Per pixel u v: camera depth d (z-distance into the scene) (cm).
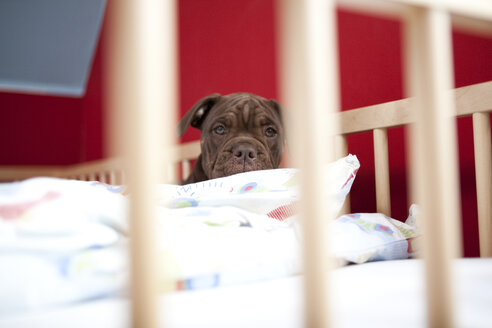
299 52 42
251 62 230
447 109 48
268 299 61
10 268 54
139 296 37
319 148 42
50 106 380
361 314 55
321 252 41
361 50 180
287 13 43
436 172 47
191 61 270
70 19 354
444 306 46
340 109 187
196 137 253
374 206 171
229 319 51
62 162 382
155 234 37
